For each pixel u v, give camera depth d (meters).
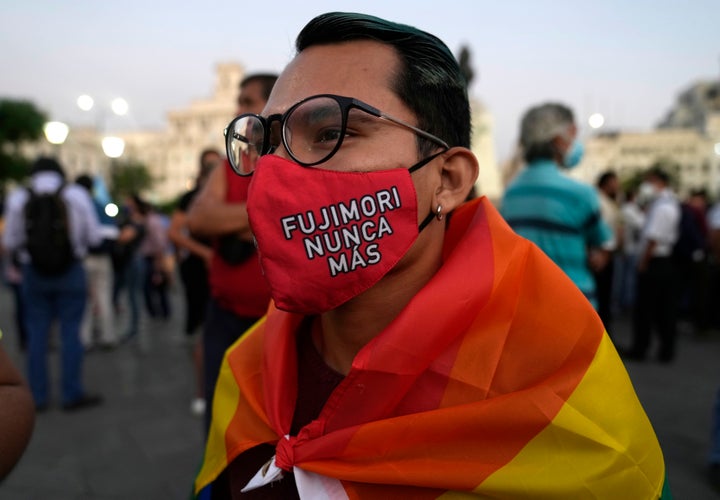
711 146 66.38
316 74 0.84
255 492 0.94
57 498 2.68
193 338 6.02
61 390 4.04
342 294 0.85
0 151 39.34
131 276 6.58
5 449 0.86
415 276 0.91
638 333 5.32
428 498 0.81
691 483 2.72
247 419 1.01
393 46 0.85
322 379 0.96
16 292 5.81
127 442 3.35
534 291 0.86
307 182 0.82
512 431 0.79
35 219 3.77
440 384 0.83
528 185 2.39
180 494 2.74
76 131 48.44
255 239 0.85
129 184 38.56
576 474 0.77
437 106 0.86
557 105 2.44
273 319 1.07
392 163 0.83
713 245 6.68
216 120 78.56
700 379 4.59
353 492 0.83
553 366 0.82
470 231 0.91
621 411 0.81
